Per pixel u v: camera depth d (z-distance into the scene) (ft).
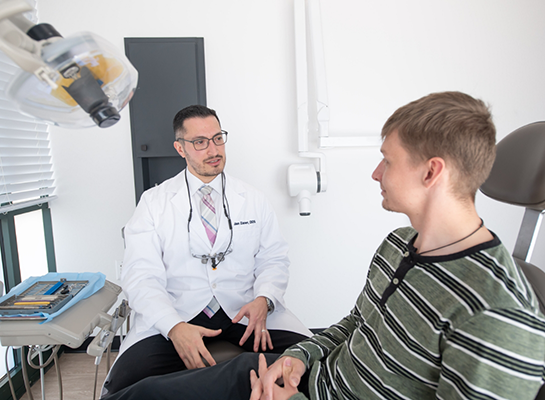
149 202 4.91
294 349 3.10
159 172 6.72
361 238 6.97
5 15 1.94
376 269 2.85
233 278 4.82
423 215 2.35
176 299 4.66
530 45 6.57
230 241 4.82
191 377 3.06
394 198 2.40
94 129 6.35
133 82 2.51
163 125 6.19
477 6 6.46
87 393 5.71
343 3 6.39
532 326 1.74
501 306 1.80
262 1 6.27
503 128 6.78
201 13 6.23
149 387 2.96
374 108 6.64
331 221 6.89
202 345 3.74
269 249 5.28
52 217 6.52
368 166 6.77
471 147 2.07
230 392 3.00
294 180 6.15
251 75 6.41
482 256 2.05
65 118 2.39
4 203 5.40
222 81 6.40
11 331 3.60
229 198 4.99
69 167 6.43
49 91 2.17
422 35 6.50
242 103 6.47
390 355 2.30
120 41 6.18
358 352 2.61
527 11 6.49
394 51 6.52
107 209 6.56
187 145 4.69
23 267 6.07
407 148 2.27
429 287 2.17
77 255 6.64
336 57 6.50
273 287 4.66
